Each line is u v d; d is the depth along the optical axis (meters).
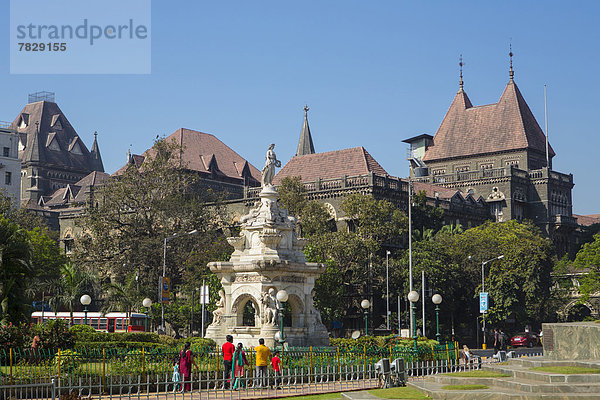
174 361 30.98
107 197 98.62
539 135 140.25
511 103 139.62
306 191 104.00
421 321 85.50
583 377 23.77
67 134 192.75
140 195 99.62
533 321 100.69
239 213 112.31
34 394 26.44
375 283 92.81
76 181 188.62
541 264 95.19
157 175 100.00
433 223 105.44
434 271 87.00
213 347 40.25
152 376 29.84
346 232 91.56
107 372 28.80
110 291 80.94
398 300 85.88
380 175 107.25
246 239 42.44
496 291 91.19
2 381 25.83
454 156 140.75
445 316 97.69
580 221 166.00
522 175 132.25
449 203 118.69
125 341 41.34
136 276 82.88
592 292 100.06
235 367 30.78
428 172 142.00
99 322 77.25
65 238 133.12
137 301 81.88
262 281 40.56
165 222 94.81
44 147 185.38
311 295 42.66
